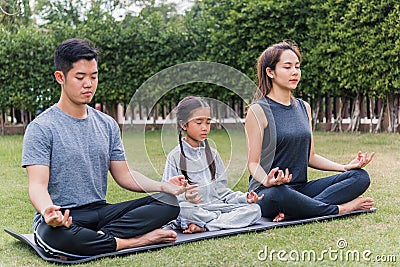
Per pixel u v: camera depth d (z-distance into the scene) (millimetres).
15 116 9844
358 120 8562
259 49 8719
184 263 2473
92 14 9391
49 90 9125
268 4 8391
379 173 4918
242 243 2789
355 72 7992
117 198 4203
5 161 6195
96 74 2754
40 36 9125
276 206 3240
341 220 3232
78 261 2539
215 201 3236
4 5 9891
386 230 2973
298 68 3531
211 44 8914
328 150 6480
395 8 7500
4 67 9062
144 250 2693
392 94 8109
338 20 8141
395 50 7477
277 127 3471
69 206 2758
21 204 3977
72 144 2756
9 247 2857
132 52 9094
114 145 2990
